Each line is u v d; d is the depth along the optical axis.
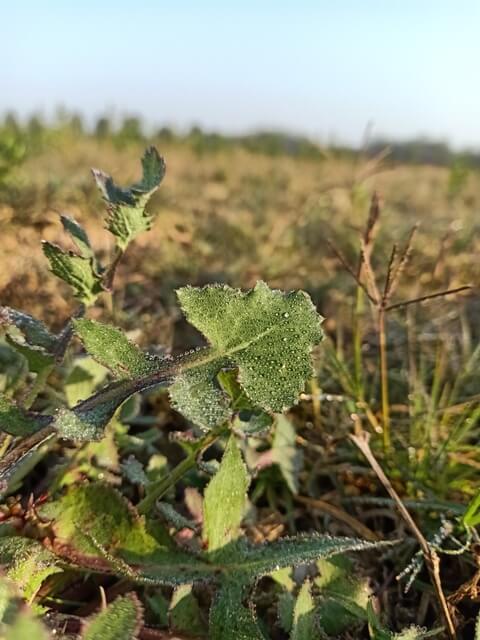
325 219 0.52
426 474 0.20
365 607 0.15
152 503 0.15
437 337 0.31
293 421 0.24
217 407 0.12
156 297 0.34
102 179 0.15
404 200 0.77
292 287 0.36
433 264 0.40
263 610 0.16
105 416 0.12
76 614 0.14
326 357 0.25
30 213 0.36
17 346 0.14
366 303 0.34
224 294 0.13
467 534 0.17
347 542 0.14
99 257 0.35
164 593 0.15
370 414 0.22
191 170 1.01
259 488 0.20
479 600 0.16
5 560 0.12
